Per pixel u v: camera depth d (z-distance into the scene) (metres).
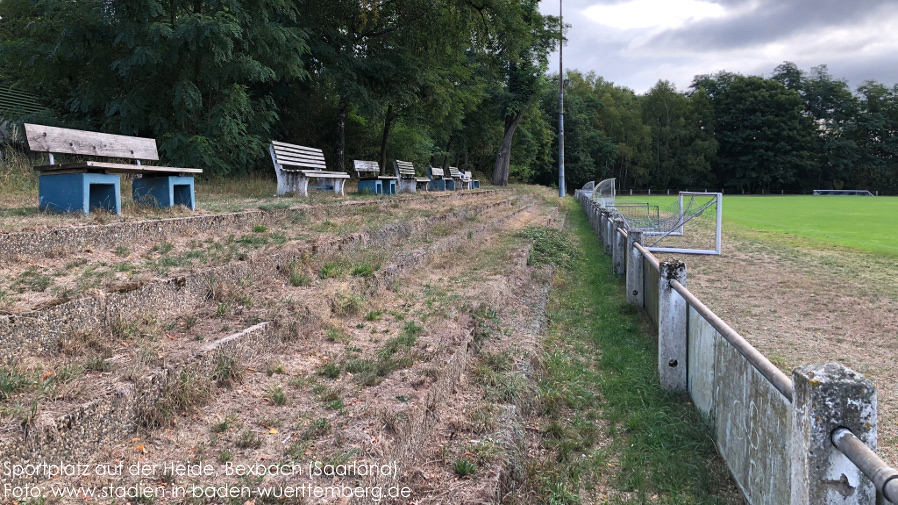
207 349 3.19
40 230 4.09
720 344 3.57
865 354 5.37
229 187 10.80
